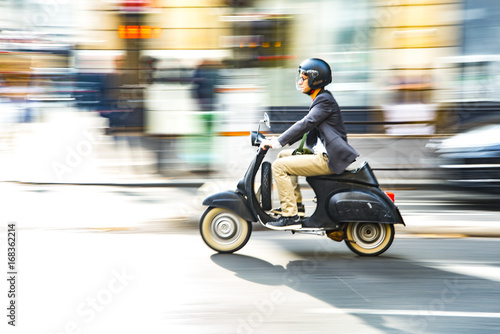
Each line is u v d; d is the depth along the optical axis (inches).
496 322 210.1
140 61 588.7
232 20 582.2
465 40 583.2
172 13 588.4
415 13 590.2
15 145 584.7
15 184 466.9
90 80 602.5
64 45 625.9
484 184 425.1
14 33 636.1
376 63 599.8
